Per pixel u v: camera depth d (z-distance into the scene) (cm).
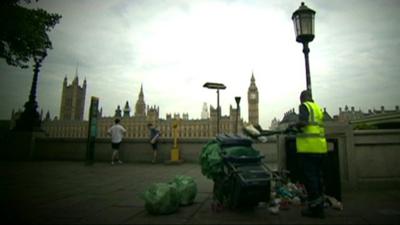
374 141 662
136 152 1427
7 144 1523
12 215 421
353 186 635
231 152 448
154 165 1264
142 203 511
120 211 452
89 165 1244
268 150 1382
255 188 407
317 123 448
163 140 1408
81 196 574
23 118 1555
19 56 1418
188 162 1387
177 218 412
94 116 1298
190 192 499
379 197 569
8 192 614
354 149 652
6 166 1184
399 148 668
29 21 1367
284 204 480
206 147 500
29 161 1441
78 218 409
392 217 421
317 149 434
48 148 1527
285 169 622
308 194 432
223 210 459
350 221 400
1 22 1241
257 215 432
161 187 442
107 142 1462
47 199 543
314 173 433
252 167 432
